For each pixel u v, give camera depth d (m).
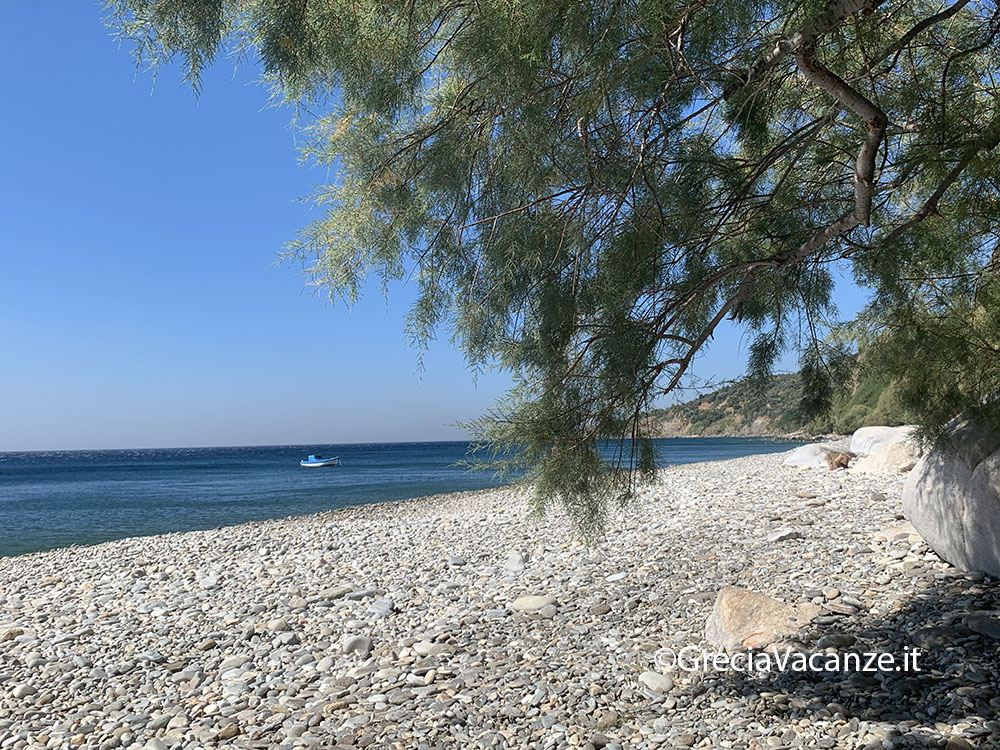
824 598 6.64
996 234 4.25
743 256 4.67
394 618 8.05
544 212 3.82
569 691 5.49
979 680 4.70
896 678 4.95
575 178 3.62
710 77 3.46
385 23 3.48
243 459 117.75
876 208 4.52
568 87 3.34
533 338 4.09
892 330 4.69
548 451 4.15
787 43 3.04
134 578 11.47
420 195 4.09
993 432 6.39
